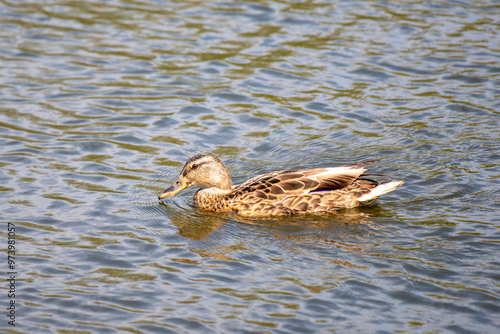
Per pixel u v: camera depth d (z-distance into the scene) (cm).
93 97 1908
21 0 2564
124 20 2406
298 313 1027
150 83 1992
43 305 1059
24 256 1194
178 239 1272
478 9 2423
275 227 1320
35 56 2142
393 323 1000
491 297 1050
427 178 1479
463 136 1664
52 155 1598
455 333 973
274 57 2134
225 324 1005
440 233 1252
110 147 1652
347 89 1941
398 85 1950
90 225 1310
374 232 1275
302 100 1888
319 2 2528
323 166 1565
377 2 2517
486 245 1200
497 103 1820
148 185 1488
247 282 1112
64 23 2381
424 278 1107
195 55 2155
